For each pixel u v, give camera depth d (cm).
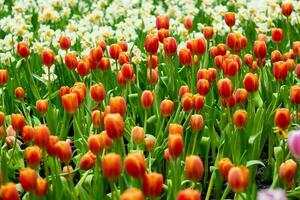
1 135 463
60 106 623
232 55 559
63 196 397
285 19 841
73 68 582
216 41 807
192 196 300
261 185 502
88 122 549
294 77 644
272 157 510
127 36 779
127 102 617
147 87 600
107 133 377
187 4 958
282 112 418
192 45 566
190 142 470
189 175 352
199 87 480
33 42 798
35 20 959
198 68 647
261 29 800
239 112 441
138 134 421
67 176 431
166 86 611
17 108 586
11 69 690
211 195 488
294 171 374
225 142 469
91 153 407
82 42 757
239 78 609
